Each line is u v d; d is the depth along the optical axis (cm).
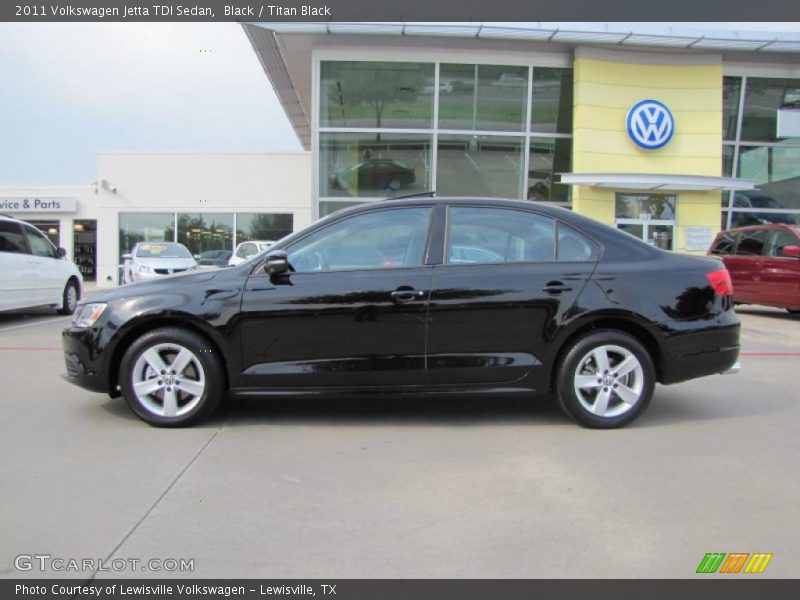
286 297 464
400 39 1653
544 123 1733
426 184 1709
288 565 283
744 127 1817
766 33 1650
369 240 484
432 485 370
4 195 2636
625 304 468
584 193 1675
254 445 440
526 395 474
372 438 457
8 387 606
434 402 560
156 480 376
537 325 468
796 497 355
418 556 291
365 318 463
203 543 302
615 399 480
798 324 1145
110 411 521
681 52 1712
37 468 393
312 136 1683
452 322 465
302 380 465
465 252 480
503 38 1634
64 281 1239
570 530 315
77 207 2655
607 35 1614
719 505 344
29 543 301
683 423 498
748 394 600
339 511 336
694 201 1720
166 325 478
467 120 1705
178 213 2372
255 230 2380
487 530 315
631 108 1692
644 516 331
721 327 480
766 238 1224
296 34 1611
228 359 467
